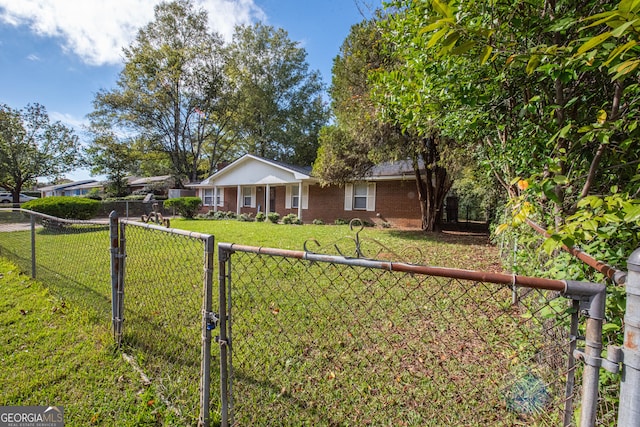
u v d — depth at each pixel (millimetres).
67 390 2008
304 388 2029
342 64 9453
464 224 13547
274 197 16891
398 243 7730
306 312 2979
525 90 1896
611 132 1245
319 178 11297
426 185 11016
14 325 2848
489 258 5867
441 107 2619
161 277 4152
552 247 1010
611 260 1185
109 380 2098
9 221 6215
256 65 24938
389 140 7992
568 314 1086
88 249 5875
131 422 1739
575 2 1474
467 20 1599
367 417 1794
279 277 4090
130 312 3025
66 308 3209
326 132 10328
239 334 2658
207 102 23625
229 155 27562
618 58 1135
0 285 3943
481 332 2641
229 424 1658
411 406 1867
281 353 2393
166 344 2480
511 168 2646
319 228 11156
